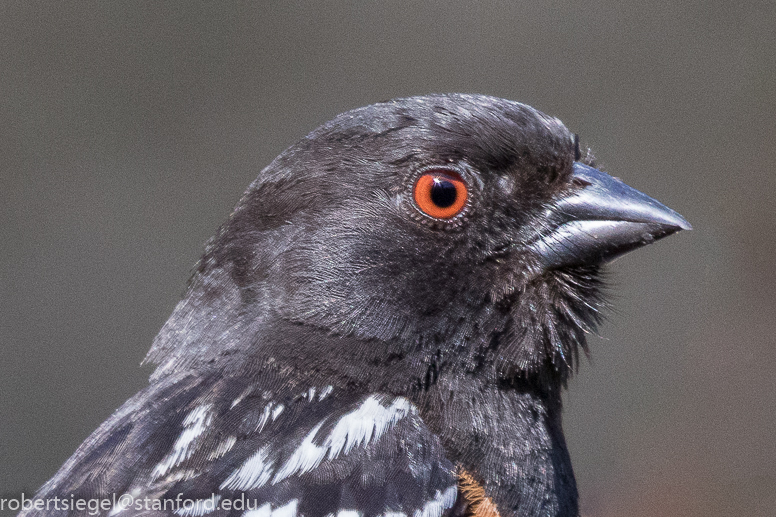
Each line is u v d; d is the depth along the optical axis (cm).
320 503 142
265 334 143
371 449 143
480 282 144
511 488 143
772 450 155
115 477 142
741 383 158
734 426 156
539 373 144
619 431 158
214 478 142
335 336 143
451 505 143
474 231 143
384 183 143
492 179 144
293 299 143
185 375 143
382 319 143
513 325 144
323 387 143
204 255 144
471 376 144
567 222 144
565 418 160
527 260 144
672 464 155
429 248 143
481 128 144
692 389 159
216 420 143
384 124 144
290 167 144
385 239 143
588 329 144
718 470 154
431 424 143
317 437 143
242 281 144
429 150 143
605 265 144
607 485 155
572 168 144
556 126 144
